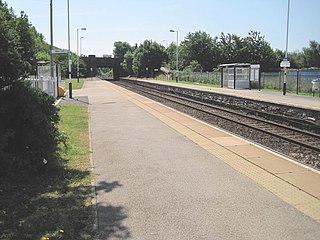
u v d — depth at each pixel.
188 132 13.38
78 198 6.41
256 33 94.06
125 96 33.22
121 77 133.00
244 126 16.62
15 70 7.33
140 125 15.23
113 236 4.96
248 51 93.56
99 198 6.41
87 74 121.44
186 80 75.56
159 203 6.14
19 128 7.59
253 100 25.56
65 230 5.14
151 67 116.31
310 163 9.98
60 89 32.56
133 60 123.19
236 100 28.56
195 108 23.97
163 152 10.03
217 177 7.60
